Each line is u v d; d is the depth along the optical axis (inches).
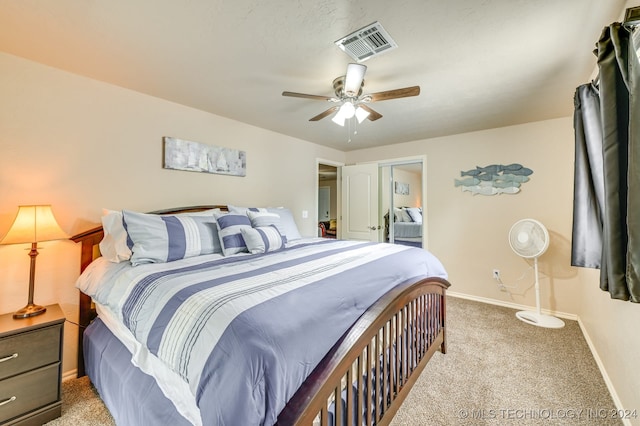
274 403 31.3
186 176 103.6
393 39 63.2
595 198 71.9
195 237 80.4
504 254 131.3
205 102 100.1
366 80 82.7
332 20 57.1
